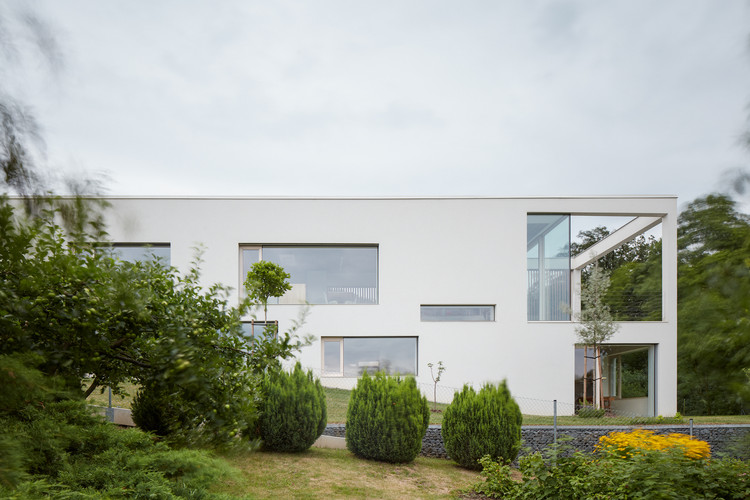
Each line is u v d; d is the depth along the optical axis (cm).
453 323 1612
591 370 1758
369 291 1650
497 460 945
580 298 1659
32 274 289
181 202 1619
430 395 1564
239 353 408
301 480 770
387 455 927
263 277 1323
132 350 404
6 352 298
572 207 1636
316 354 1592
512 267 1636
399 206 1650
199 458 581
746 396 298
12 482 231
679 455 624
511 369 1600
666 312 1592
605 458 704
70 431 473
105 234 205
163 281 426
